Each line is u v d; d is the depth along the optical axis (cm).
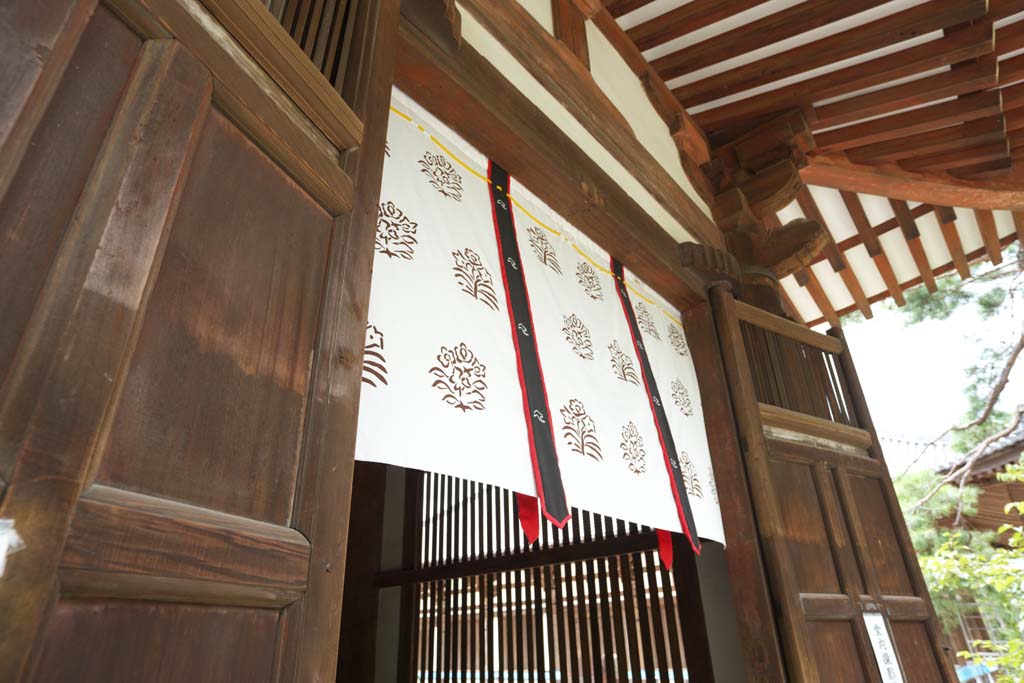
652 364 299
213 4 107
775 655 259
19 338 68
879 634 302
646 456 256
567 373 234
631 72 399
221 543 88
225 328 100
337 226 133
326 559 107
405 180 203
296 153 122
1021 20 380
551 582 330
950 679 325
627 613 299
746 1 377
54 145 77
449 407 173
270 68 120
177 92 95
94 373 74
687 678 278
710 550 301
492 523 371
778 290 409
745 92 429
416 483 434
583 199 268
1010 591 656
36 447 67
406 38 199
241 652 90
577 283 272
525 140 241
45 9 77
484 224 230
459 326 192
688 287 335
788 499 308
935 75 397
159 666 78
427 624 383
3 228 69
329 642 102
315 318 121
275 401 107
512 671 330
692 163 424
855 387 399
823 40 390
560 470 204
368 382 154
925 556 753
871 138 436
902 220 508
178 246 94
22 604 62
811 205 504
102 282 77
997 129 415
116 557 74
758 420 315
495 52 259
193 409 91
